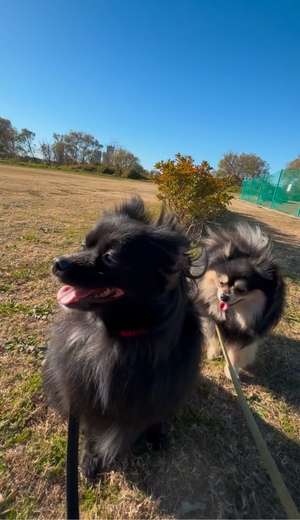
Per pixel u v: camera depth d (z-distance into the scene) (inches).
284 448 19.0
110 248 13.0
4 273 35.4
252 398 22.7
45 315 28.5
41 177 188.1
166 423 19.5
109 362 13.7
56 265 12.8
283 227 100.5
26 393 19.8
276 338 31.2
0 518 13.8
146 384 13.9
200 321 16.9
